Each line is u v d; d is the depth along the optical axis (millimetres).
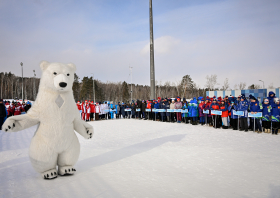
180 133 9523
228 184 3422
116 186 3393
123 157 5379
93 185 3459
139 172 4117
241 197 2932
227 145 6668
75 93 63188
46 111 3639
